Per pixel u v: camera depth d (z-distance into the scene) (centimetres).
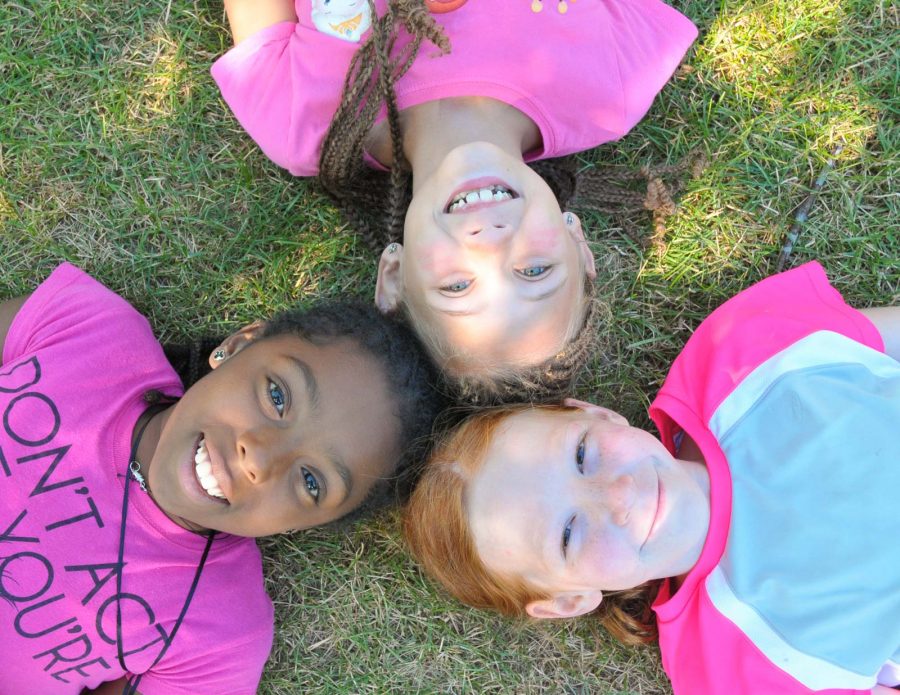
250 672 163
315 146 161
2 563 147
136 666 156
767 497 158
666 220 182
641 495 142
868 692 154
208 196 178
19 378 153
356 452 142
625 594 174
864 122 178
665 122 182
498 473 145
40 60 173
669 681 180
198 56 177
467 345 147
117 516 152
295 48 163
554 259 141
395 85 156
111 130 176
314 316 148
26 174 175
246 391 139
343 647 181
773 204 181
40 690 154
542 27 158
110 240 178
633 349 184
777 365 163
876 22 176
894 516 154
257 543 179
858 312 167
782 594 154
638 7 168
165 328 180
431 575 168
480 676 181
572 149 170
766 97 179
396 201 166
